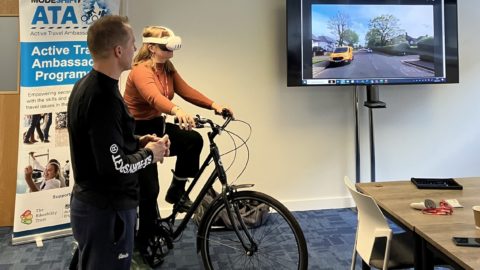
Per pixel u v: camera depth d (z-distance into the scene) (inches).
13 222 139.9
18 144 134.1
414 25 143.0
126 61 65.2
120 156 63.8
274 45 147.0
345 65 140.9
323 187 155.8
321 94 152.0
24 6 122.4
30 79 124.6
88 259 68.0
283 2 145.9
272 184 152.6
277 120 150.4
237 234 95.7
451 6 144.3
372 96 143.9
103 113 62.1
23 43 123.3
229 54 145.1
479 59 159.6
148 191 101.3
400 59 143.2
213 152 97.3
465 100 161.0
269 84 148.4
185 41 142.0
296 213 151.6
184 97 107.4
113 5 132.0
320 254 117.5
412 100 157.9
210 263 99.9
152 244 105.5
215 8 142.7
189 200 105.7
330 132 154.0
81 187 66.7
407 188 83.9
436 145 161.2
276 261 112.9
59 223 132.2
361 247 77.2
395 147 158.9
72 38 128.3
